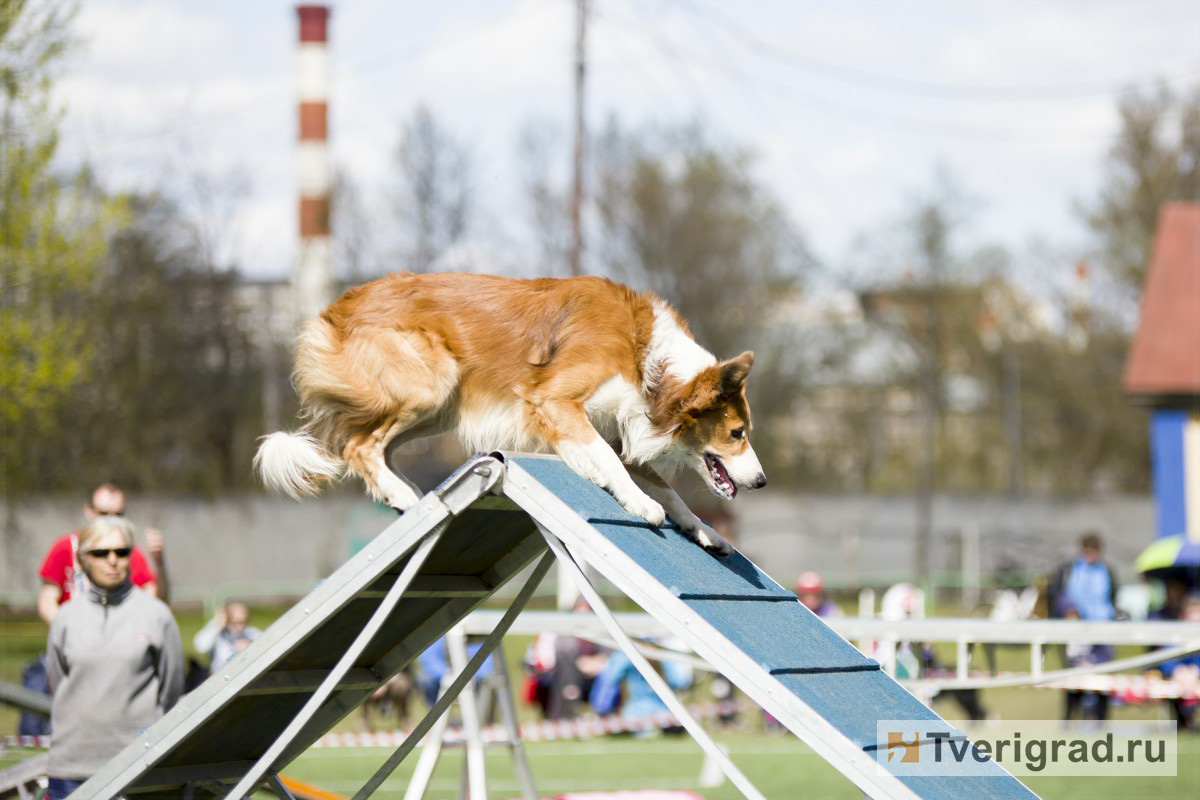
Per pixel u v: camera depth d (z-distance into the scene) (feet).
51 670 21.74
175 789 20.04
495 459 17.61
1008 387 162.30
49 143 67.05
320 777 39.73
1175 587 59.62
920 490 160.04
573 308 21.12
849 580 115.96
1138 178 150.51
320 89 123.44
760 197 159.53
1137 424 155.43
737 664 16.34
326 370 21.48
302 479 21.62
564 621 26.76
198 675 31.89
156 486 120.47
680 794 25.89
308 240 123.85
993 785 17.40
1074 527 125.39
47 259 71.26
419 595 19.72
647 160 158.61
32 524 106.52
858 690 18.21
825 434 174.60
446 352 21.24
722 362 21.65
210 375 136.77
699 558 19.98
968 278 158.92
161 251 127.54
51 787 21.21
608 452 20.20
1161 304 86.33
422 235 148.15
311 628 17.78
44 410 78.59
